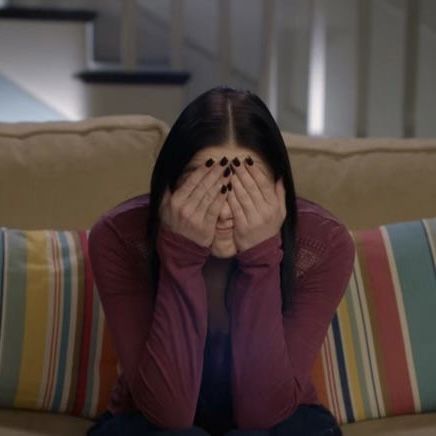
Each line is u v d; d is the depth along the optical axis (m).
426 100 3.63
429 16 3.56
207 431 1.67
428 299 1.85
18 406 1.82
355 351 1.83
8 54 3.63
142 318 1.61
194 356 1.55
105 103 3.61
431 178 2.03
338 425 1.71
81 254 1.87
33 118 3.69
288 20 3.89
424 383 1.83
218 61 3.84
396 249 1.89
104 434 1.60
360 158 2.04
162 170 1.56
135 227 1.62
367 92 3.62
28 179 1.97
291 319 1.62
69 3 4.05
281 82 3.94
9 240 1.86
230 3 3.76
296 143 2.05
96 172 1.99
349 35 3.66
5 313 1.80
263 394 1.56
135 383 1.57
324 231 1.64
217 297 1.64
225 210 1.54
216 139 1.52
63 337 1.82
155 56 4.24
